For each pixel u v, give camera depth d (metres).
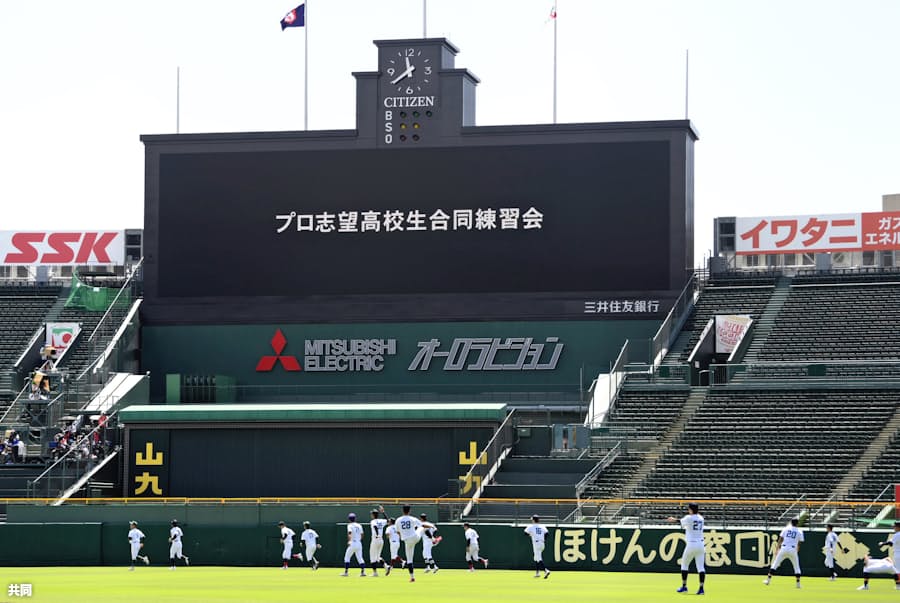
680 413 62.53
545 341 67.88
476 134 68.81
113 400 65.69
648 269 67.56
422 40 69.31
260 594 37.22
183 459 62.12
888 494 53.62
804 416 60.47
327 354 69.19
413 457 60.84
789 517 48.78
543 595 36.75
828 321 67.69
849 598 35.97
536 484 58.34
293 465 61.66
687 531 37.44
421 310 68.75
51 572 48.53
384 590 38.81
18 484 59.62
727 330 67.56
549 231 68.12
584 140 68.19
